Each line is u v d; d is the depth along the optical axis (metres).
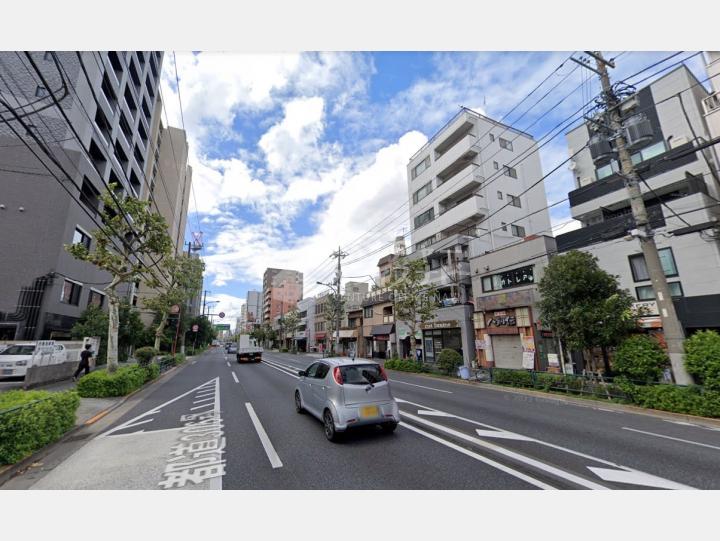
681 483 4.48
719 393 8.19
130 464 5.09
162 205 43.19
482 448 5.79
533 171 28.44
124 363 22.67
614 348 12.17
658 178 15.88
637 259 15.19
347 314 43.31
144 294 37.34
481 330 21.66
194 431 6.90
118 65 24.69
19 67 18.55
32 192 18.03
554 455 5.49
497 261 21.20
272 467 4.94
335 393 6.26
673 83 16.58
